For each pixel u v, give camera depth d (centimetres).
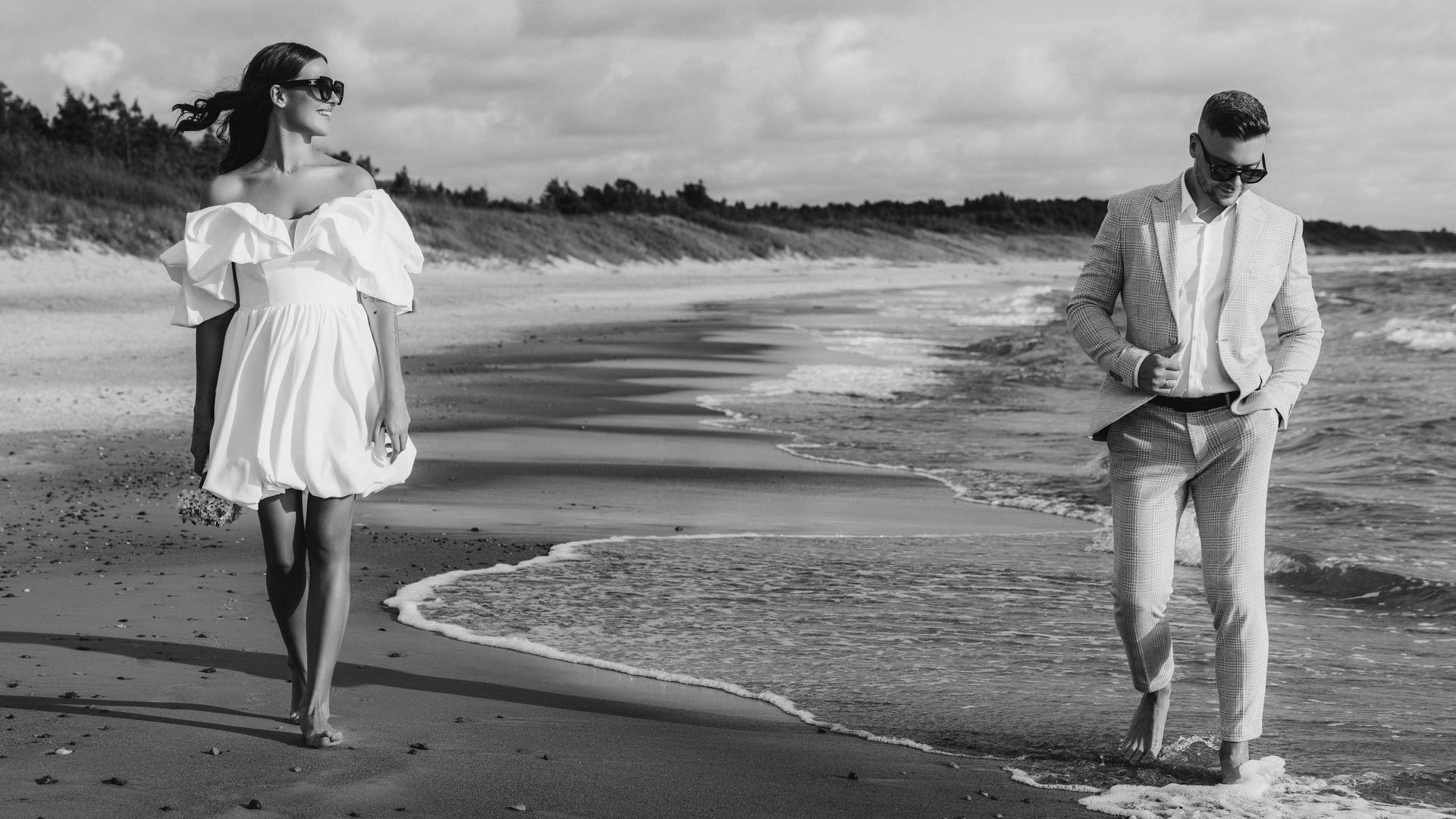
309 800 274
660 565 592
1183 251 318
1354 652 461
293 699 336
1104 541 670
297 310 308
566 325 2612
